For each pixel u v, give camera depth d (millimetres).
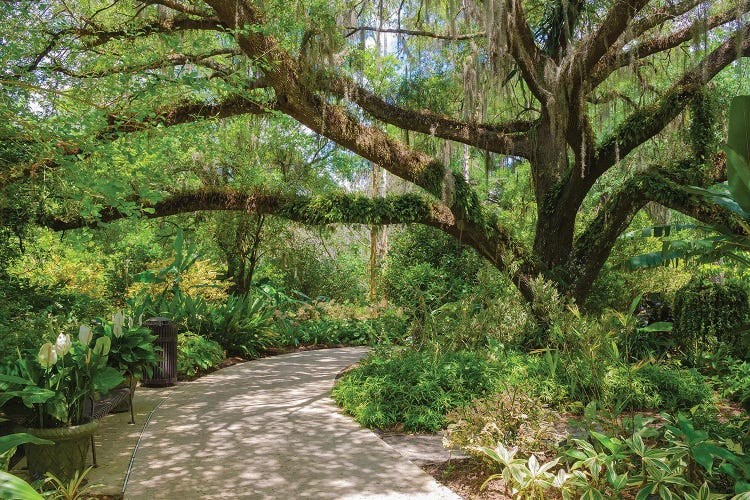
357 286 19688
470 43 9586
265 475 4285
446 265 15109
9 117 5359
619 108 13562
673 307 9648
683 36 9797
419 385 6238
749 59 9203
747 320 8625
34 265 9531
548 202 10883
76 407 4129
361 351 12422
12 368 4312
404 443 5227
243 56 8805
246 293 14562
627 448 3842
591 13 9359
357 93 9430
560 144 9289
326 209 9562
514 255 10203
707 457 3109
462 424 4348
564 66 8727
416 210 9766
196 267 11734
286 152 14266
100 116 5289
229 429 5637
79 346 4586
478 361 7016
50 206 7312
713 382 7410
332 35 8398
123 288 10727
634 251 12180
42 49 6934
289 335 13070
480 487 3988
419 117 10258
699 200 8430
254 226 14547
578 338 5469
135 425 5781
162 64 6762
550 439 4297
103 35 8469
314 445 5090
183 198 9484
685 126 10227
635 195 9406
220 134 12328
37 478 3955
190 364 8820
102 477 4219
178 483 4098
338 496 3863
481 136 10742
